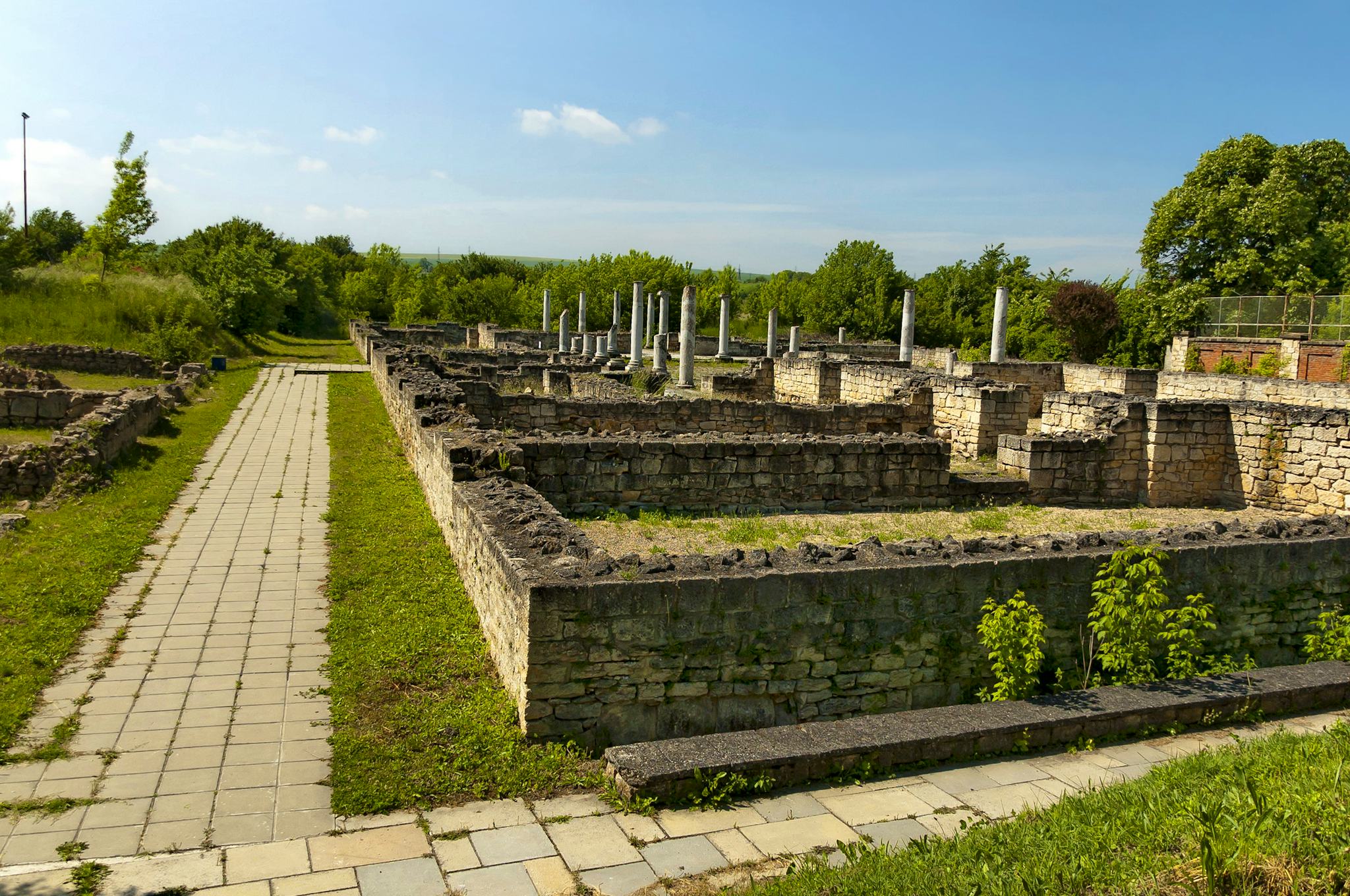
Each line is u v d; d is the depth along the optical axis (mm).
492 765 6000
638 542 11461
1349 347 28703
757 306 75062
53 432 14820
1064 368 29984
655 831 5246
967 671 7500
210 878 4750
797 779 5848
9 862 4836
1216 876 3998
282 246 67750
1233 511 15438
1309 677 7711
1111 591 7766
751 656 6797
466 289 69188
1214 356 35406
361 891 4637
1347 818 4492
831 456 13734
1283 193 37812
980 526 13109
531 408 18469
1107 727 6742
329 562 10547
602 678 6441
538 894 4613
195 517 12477
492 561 7688
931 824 5352
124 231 36125
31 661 7469
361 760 6043
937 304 64062
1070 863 4332
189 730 6520
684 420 19078
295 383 28219
